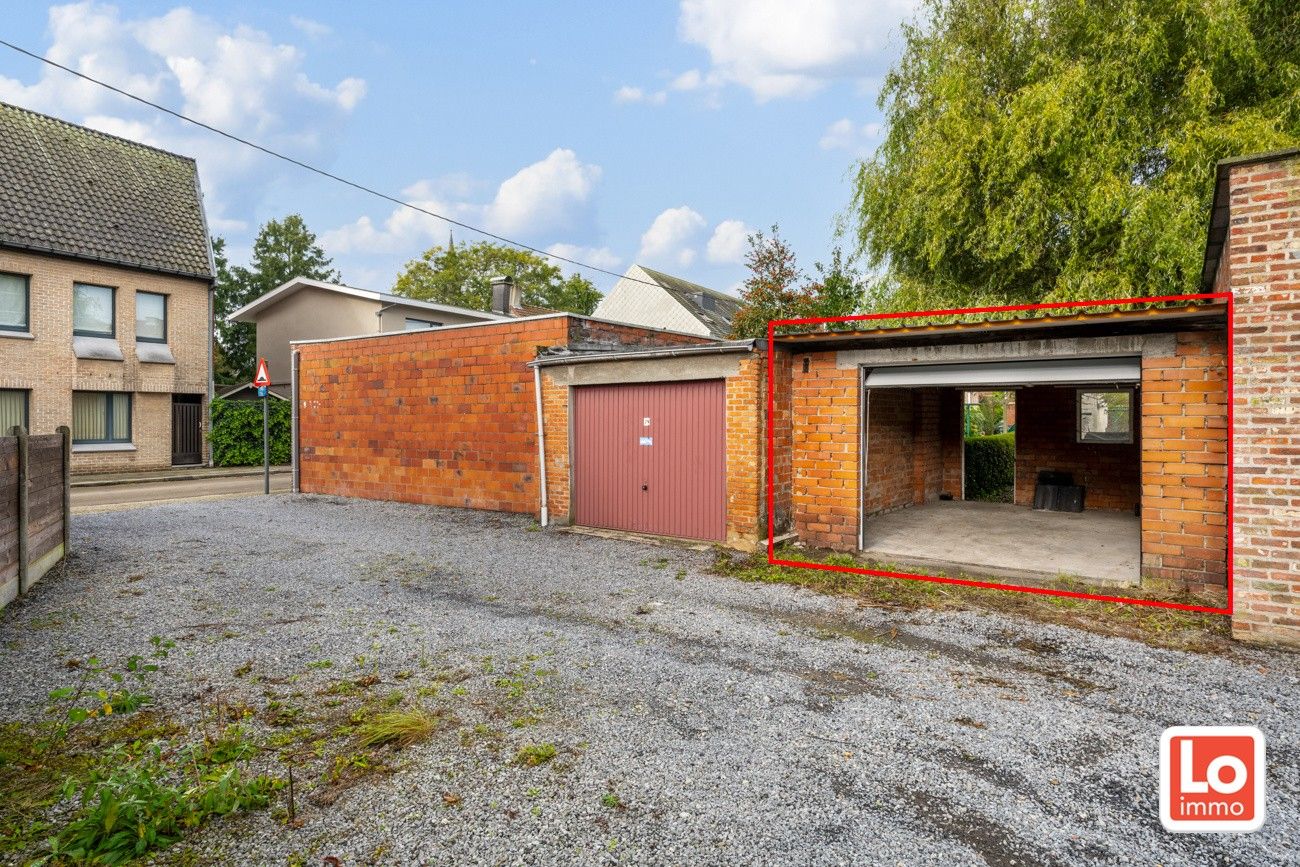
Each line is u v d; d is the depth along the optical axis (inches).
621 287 1284.4
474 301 1621.6
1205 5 421.7
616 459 376.5
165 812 112.6
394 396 499.5
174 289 783.7
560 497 398.3
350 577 282.4
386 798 120.9
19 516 244.8
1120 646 197.6
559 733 145.3
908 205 517.7
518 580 277.7
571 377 389.7
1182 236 397.1
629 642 203.5
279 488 622.2
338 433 538.3
